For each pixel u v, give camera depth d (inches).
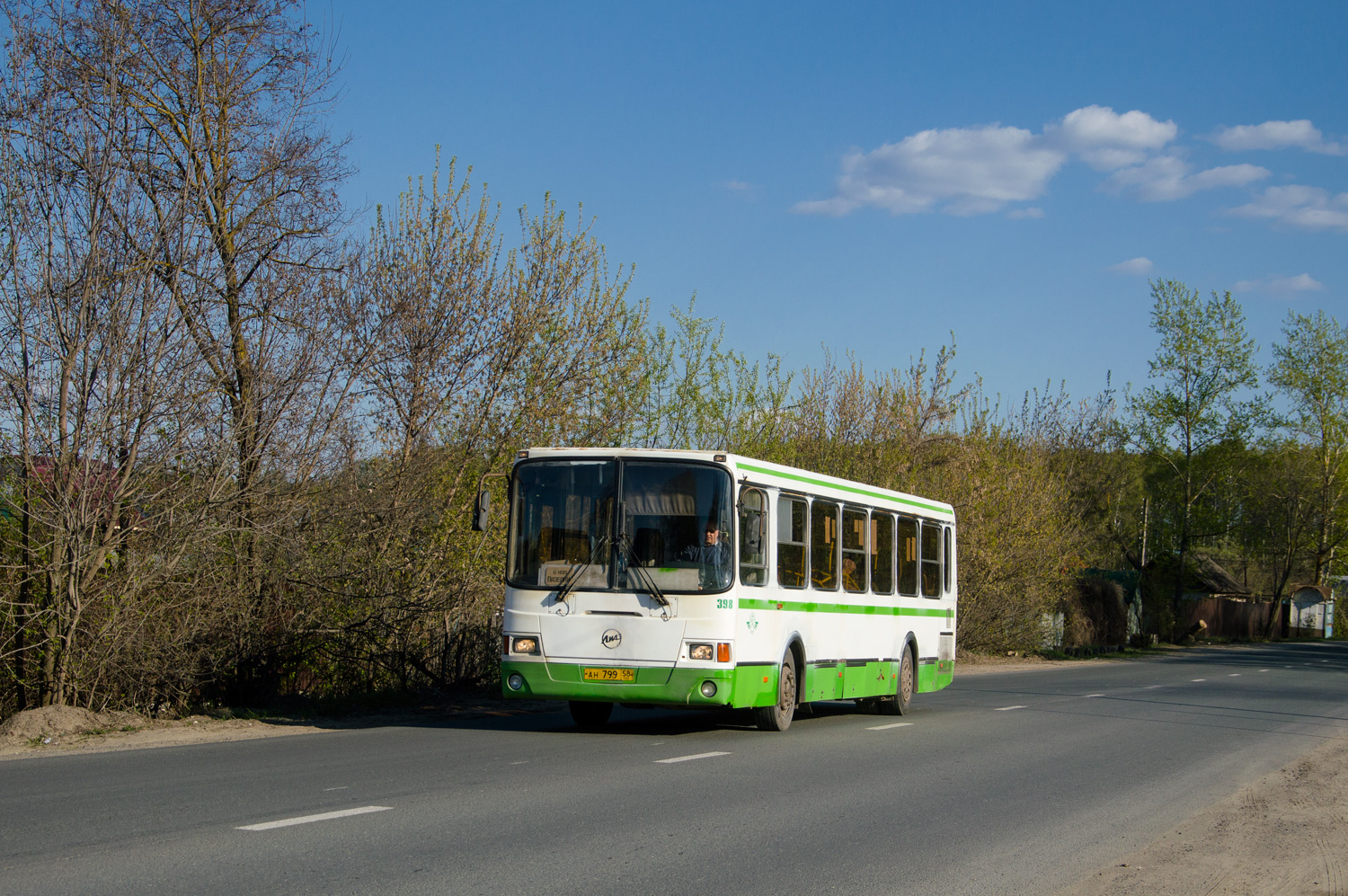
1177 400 2741.1
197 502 603.2
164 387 585.9
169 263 612.7
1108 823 383.6
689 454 555.2
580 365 813.2
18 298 567.8
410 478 730.8
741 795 395.5
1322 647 2714.1
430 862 277.0
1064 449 2336.4
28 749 497.7
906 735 614.9
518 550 559.5
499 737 548.1
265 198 759.1
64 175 594.2
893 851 319.9
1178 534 2795.3
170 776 399.2
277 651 672.4
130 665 577.9
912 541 775.1
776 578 586.6
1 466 565.6
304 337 674.8
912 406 1504.7
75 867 260.2
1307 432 3166.8
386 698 712.4
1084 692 1039.0
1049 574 1669.5
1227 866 327.3
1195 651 2295.8
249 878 254.4
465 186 808.3
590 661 542.0
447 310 781.3
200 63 771.4
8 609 573.9
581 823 334.3
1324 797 466.0
